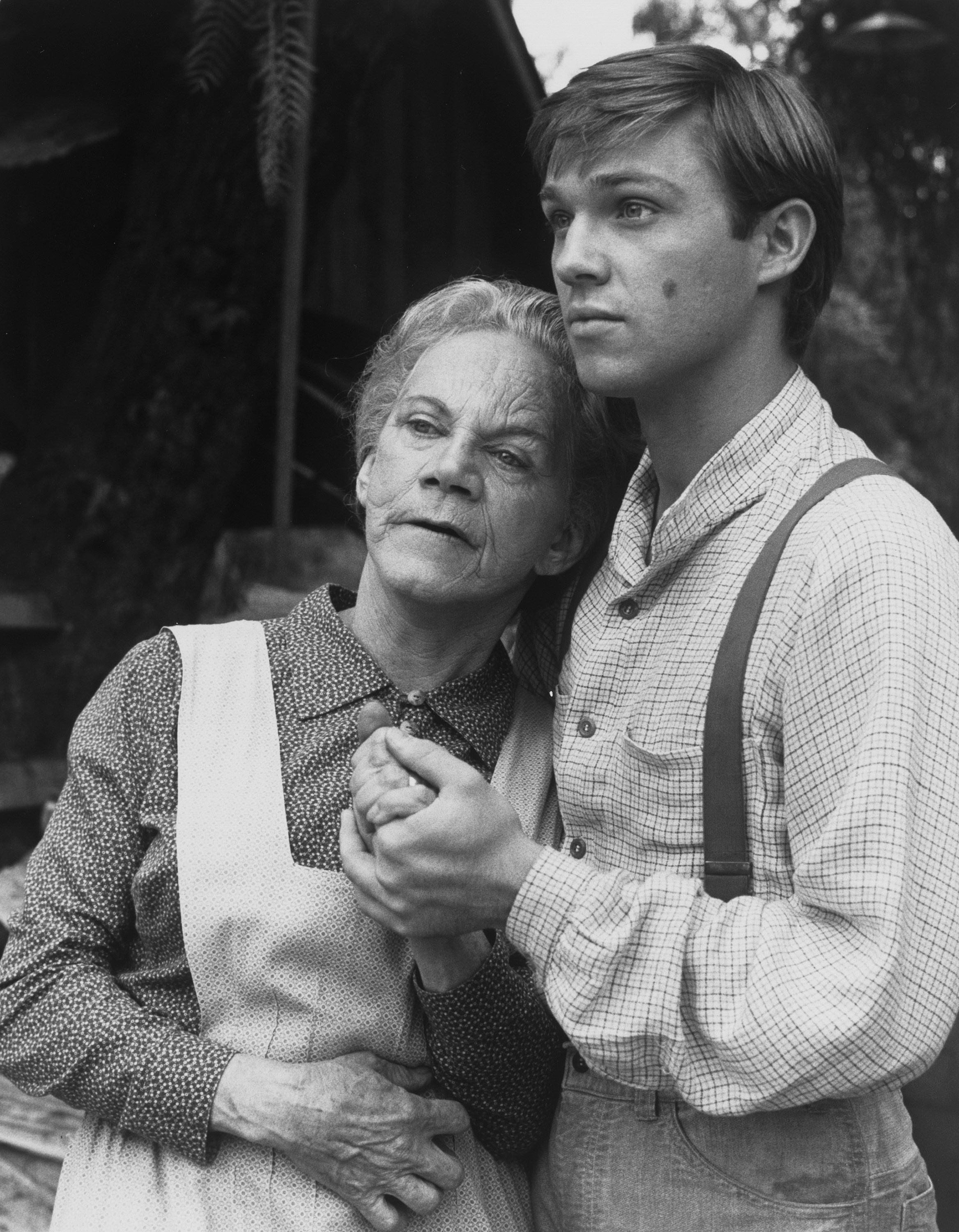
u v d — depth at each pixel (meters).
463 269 5.20
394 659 2.13
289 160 4.03
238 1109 1.88
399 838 1.71
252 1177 1.92
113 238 4.79
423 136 5.14
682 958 1.63
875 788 1.55
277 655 2.13
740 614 1.74
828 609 1.65
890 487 1.74
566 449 2.09
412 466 2.02
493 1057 1.94
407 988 1.98
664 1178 1.84
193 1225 1.89
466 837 1.70
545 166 1.88
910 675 1.58
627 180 1.75
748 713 1.72
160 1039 1.92
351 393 2.36
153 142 4.26
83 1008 1.94
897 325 7.78
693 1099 1.63
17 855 4.01
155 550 4.27
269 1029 1.96
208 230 4.19
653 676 1.83
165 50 4.21
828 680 1.64
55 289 4.86
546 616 2.22
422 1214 1.97
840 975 1.54
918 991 1.55
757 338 1.85
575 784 1.90
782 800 1.72
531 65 4.84
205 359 4.24
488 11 4.66
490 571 2.03
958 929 1.57
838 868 1.56
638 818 1.82
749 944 1.62
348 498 2.45
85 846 2.03
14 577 4.24
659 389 1.83
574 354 1.85
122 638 4.22
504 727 2.18
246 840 1.97
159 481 4.26
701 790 1.75
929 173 6.93
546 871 1.70
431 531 2.01
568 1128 1.96
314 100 4.16
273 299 4.29
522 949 1.72
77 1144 2.02
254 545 4.97
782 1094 1.58
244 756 2.03
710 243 1.76
